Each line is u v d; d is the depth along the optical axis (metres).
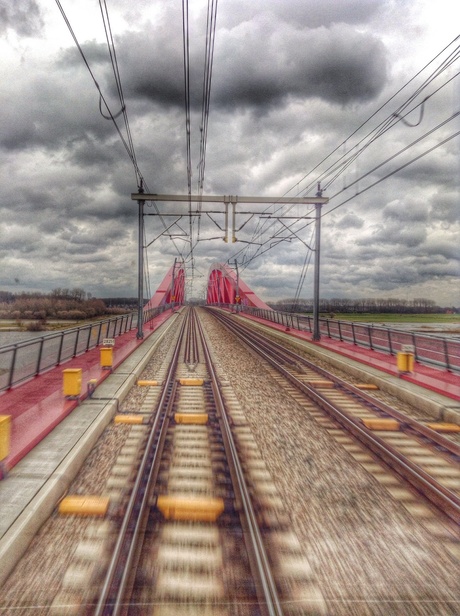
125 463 5.79
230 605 3.11
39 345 10.99
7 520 3.83
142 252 19.33
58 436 6.27
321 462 5.95
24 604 3.06
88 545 3.80
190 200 16.36
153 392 10.35
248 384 11.45
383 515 4.50
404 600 3.21
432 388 9.55
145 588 3.26
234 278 72.38
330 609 3.09
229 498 4.78
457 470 5.81
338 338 20.86
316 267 19.17
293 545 3.89
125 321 25.16
